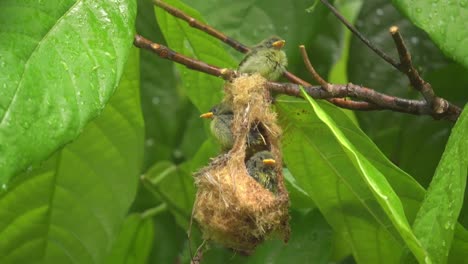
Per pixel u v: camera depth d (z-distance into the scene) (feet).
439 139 7.13
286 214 6.54
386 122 7.16
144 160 7.74
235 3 6.79
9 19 5.81
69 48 5.82
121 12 5.91
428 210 5.91
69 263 6.90
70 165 6.77
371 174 5.89
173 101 7.72
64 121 5.75
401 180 6.23
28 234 6.87
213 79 6.73
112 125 6.72
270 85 6.52
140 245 7.34
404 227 5.80
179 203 7.25
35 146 5.71
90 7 5.89
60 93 5.77
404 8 6.00
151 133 7.74
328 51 7.38
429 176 7.13
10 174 5.67
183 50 6.71
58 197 6.82
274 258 6.79
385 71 7.26
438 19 5.98
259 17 6.79
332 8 6.26
